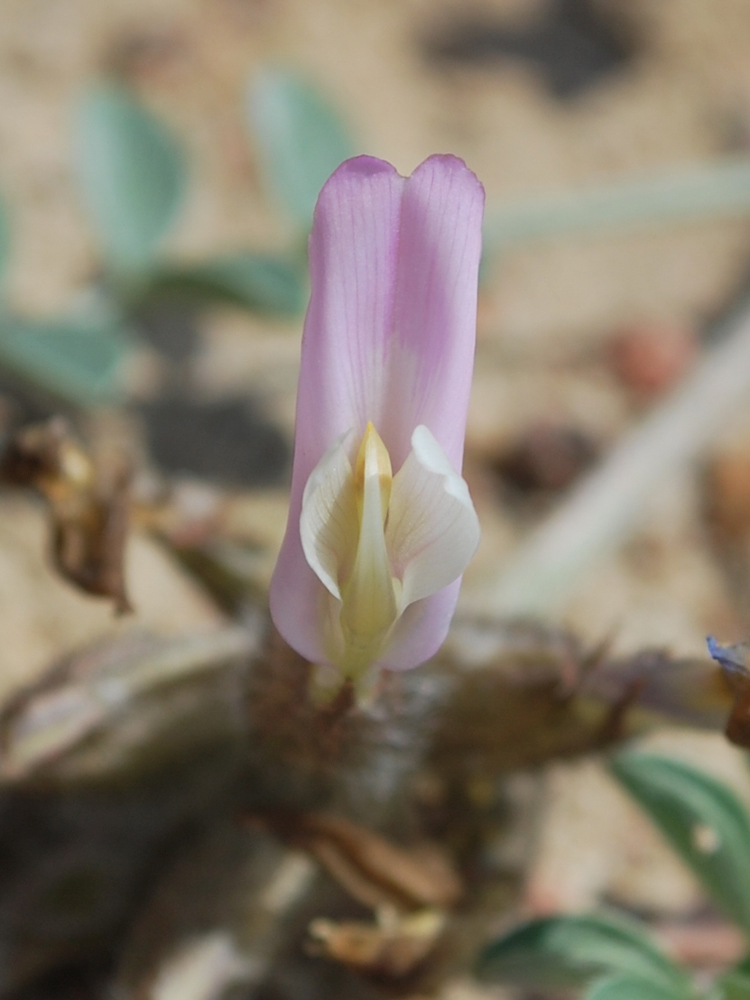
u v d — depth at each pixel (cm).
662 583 20
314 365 11
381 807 13
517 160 26
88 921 14
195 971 13
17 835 15
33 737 13
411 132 26
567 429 22
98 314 18
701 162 26
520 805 14
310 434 11
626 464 19
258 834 13
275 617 11
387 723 13
